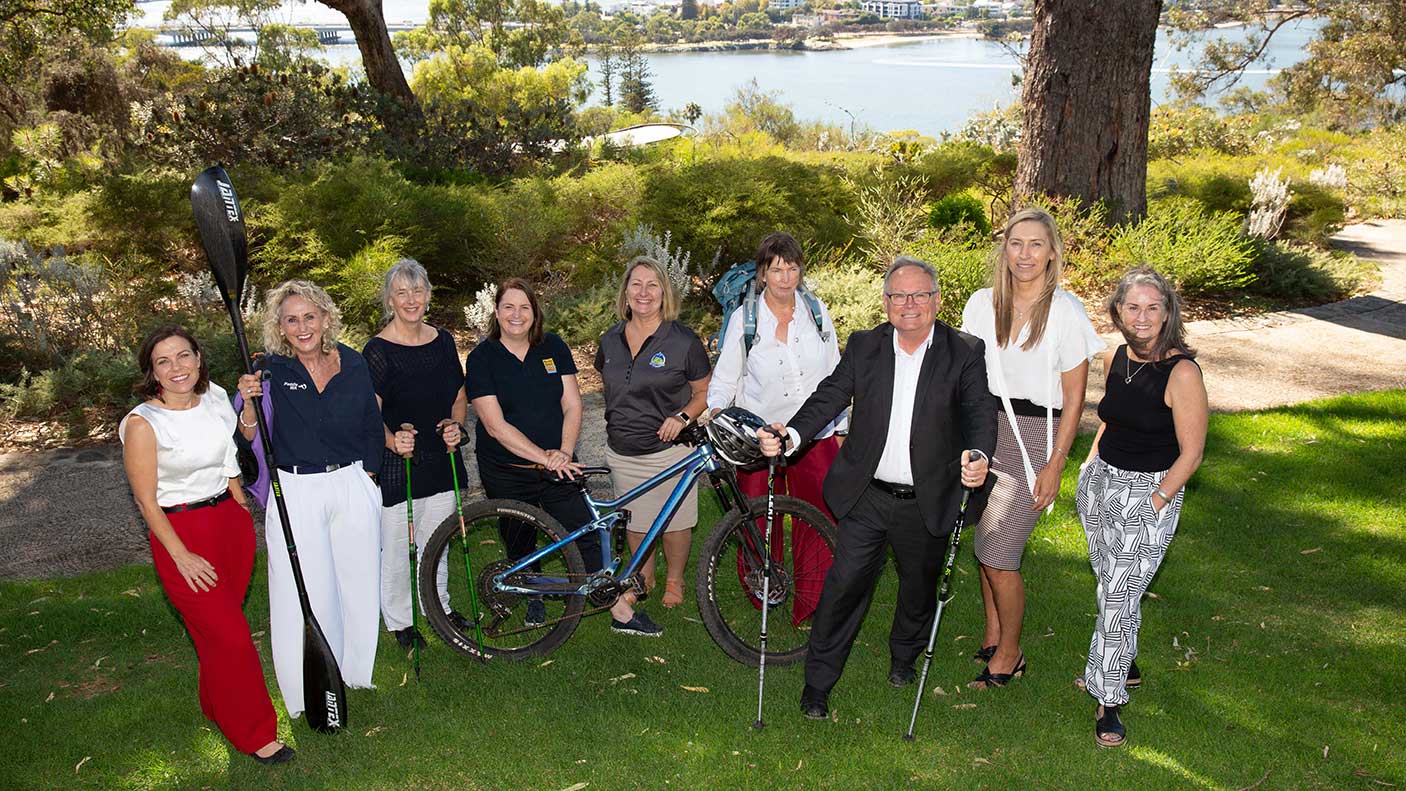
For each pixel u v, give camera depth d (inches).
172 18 1718.8
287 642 156.2
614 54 3457.2
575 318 388.2
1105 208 460.1
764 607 157.4
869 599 159.9
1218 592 197.0
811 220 472.4
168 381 139.9
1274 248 471.2
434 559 174.1
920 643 167.6
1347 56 1245.1
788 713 161.2
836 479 156.1
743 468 168.6
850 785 143.3
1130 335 145.3
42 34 874.1
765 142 879.7
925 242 439.8
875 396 152.5
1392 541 215.8
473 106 746.8
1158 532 147.3
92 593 203.0
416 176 642.8
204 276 392.5
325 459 157.3
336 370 158.7
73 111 1152.2
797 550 183.5
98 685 171.8
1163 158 870.4
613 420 187.5
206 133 626.5
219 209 151.5
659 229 441.1
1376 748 149.1
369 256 404.8
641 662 177.0
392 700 166.2
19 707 164.2
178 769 149.3
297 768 149.3
